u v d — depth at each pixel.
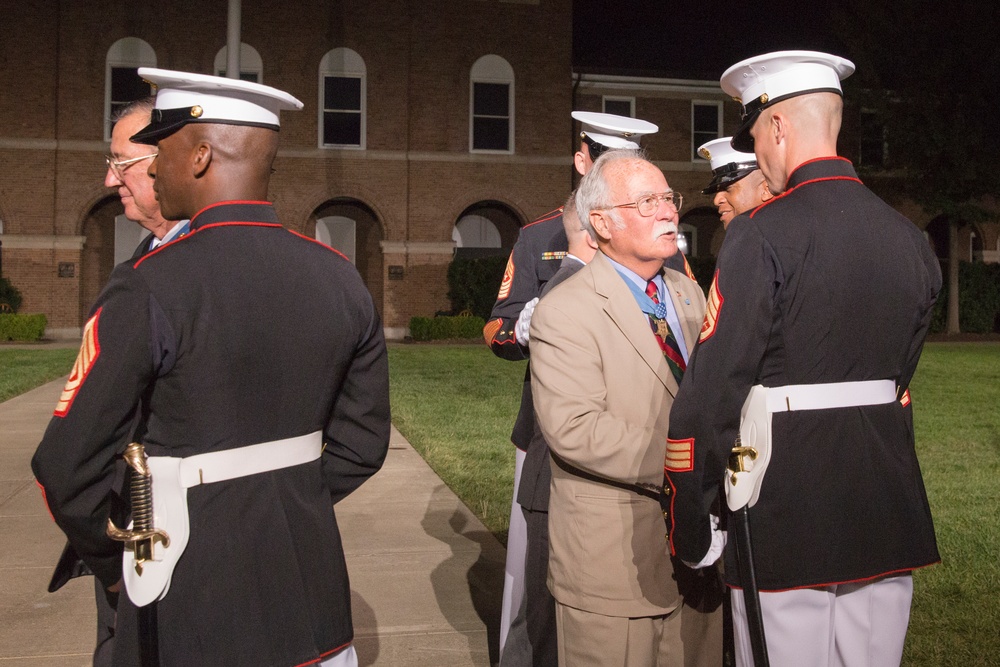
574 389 2.21
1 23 21.84
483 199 24.00
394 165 23.58
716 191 3.36
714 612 2.39
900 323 1.98
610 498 2.24
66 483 1.60
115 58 22.34
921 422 9.23
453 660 3.39
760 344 1.85
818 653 1.96
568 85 24.42
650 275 2.40
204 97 1.80
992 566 4.52
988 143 21.98
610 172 2.33
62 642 3.51
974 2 21.22
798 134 2.06
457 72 23.88
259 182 1.86
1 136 21.88
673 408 1.92
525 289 3.19
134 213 2.35
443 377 13.27
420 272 23.72
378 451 2.02
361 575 4.35
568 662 2.29
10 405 9.92
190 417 1.68
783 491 1.92
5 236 21.81
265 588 1.71
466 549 4.80
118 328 1.62
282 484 1.77
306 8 23.12
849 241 1.92
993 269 25.36
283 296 1.77
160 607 1.67
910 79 22.12
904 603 2.05
